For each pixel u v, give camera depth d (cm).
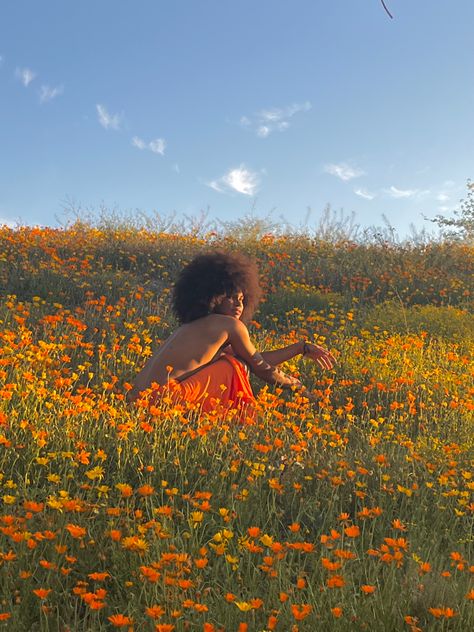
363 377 559
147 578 210
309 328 789
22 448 318
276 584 231
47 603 212
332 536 243
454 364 622
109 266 941
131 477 324
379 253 1284
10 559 212
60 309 672
